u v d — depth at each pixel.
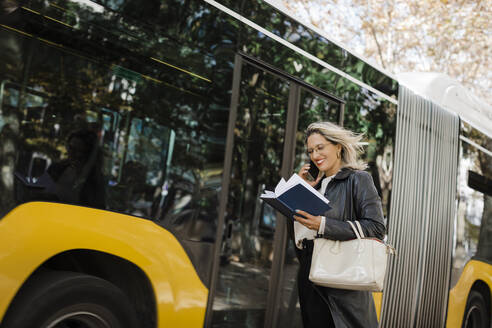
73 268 2.96
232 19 3.49
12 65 2.54
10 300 2.43
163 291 3.04
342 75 4.49
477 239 6.50
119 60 2.95
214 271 3.32
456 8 14.64
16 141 2.53
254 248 3.62
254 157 3.63
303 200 2.74
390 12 14.84
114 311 2.86
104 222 2.82
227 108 3.44
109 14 2.87
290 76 3.93
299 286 3.04
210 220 3.32
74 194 2.73
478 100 6.93
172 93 3.19
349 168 3.01
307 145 3.12
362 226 2.80
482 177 6.65
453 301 5.99
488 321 6.70
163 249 3.06
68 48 2.75
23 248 2.49
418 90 5.98
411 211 5.29
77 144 2.76
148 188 3.04
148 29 3.04
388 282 4.91
